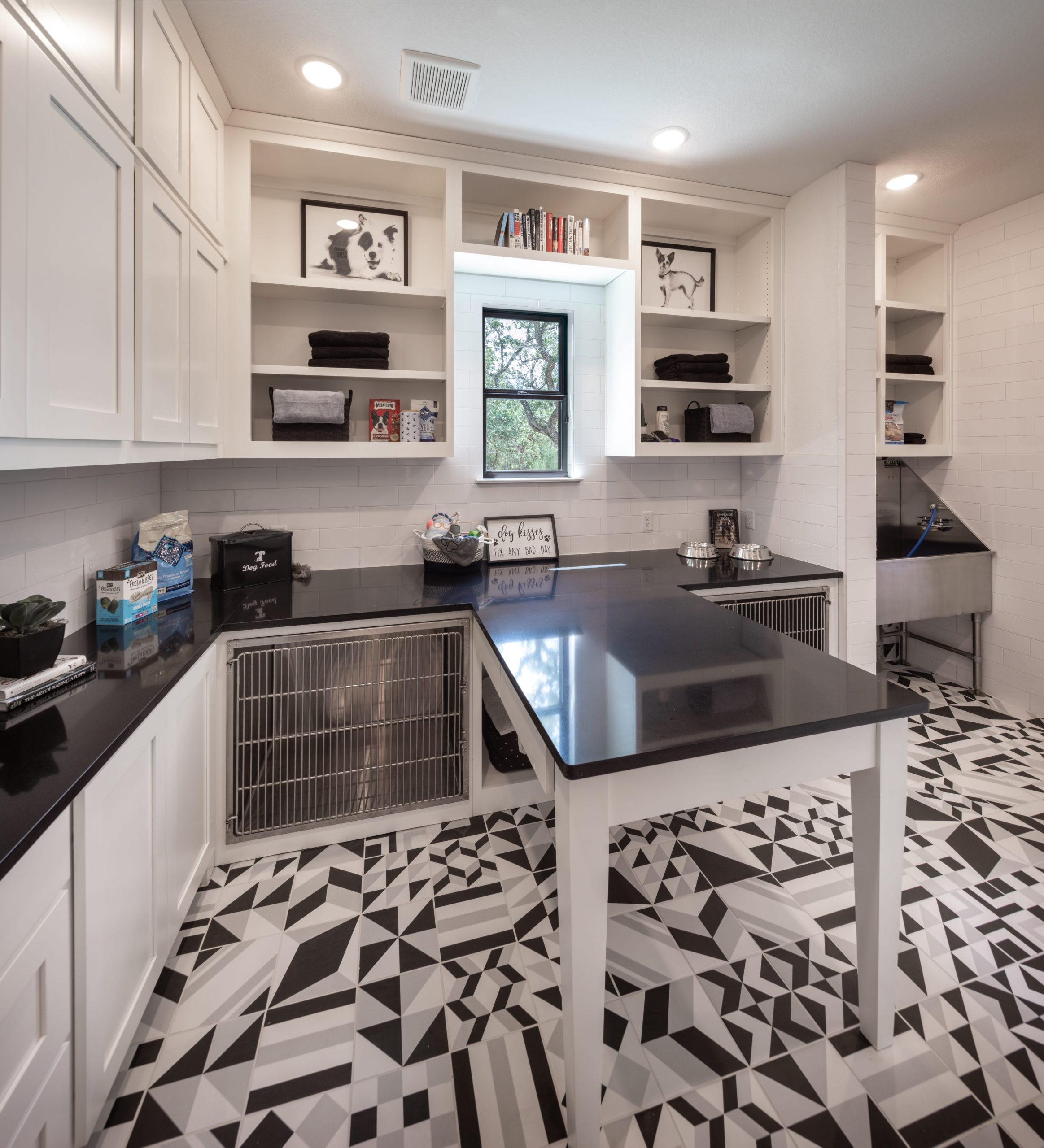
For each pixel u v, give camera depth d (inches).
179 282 73.4
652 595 95.0
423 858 84.8
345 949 68.7
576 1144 47.1
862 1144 48.9
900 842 54.0
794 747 50.6
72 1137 42.3
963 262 137.2
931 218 133.7
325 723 89.4
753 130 98.5
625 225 115.7
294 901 76.2
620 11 72.7
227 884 79.2
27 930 36.1
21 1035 35.6
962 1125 50.2
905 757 53.2
